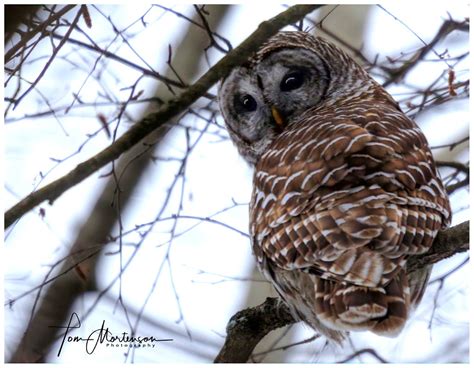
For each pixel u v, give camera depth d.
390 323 8.47
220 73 10.51
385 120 10.23
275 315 10.71
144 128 10.29
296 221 9.39
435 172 10.12
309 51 12.78
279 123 12.67
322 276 8.89
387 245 8.76
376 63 13.46
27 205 10.02
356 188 9.23
